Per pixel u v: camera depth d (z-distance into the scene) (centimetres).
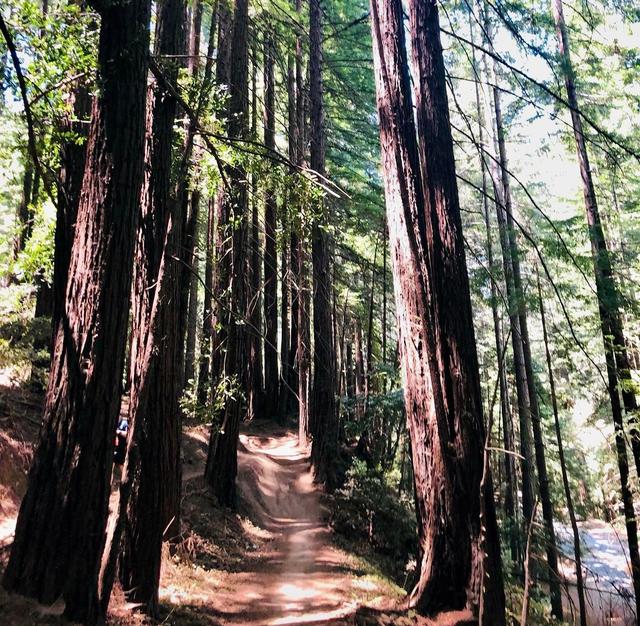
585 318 1207
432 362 516
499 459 1545
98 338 397
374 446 1734
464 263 584
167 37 590
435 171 596
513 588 1059
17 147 491
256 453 1581
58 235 456
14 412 812
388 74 621
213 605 622
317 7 1452
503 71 1433
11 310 853
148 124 574
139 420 418
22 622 343
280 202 762
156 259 557
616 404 1010
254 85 1462
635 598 962
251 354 2128
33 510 381
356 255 1825
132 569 522
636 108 1155
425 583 527
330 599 679
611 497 1355
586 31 1154
